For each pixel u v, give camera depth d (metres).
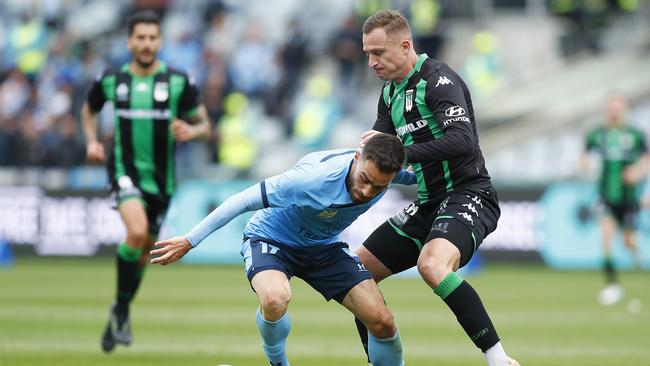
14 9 85.06
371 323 21.28
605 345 32.34
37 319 38.78
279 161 74.88
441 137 21.30
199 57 74.56
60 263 66.88
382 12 22.08
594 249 62.31
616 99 53.44
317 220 21.17
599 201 54.16
